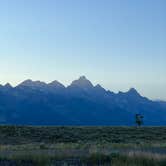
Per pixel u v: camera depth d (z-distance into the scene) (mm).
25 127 97625
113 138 90188
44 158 38094
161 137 95312
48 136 90188
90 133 96000
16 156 39344
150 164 34219
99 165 36562
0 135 88500
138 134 98688
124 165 33281
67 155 41219
